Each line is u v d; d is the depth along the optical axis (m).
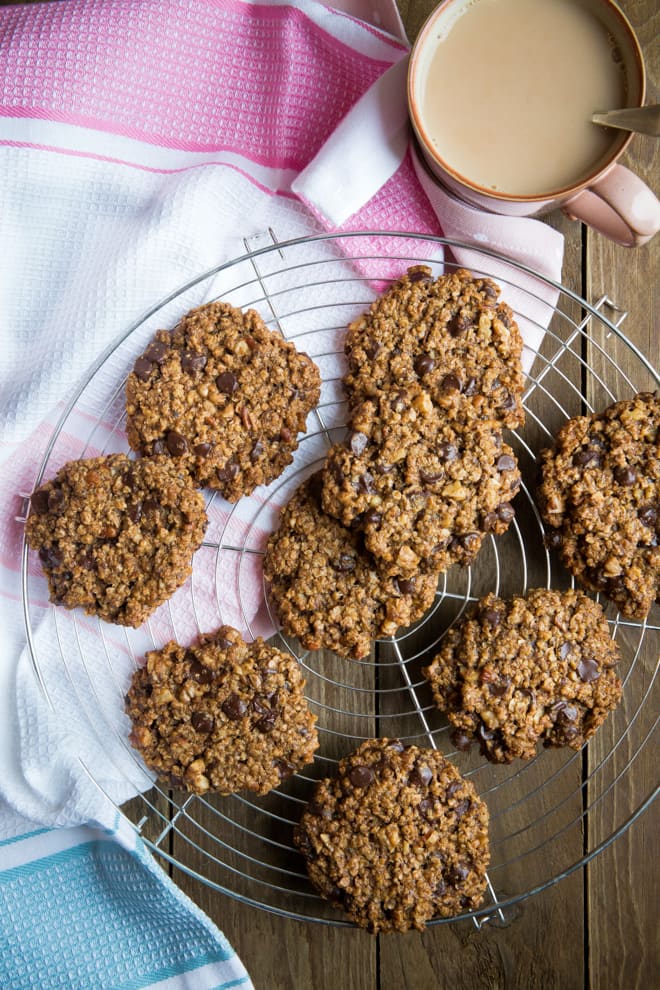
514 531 0.59
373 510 0.53
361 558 0.55
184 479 0.54
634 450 0.55
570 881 0.59
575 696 0.55
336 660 0.58
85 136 0.55
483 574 0.59
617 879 0.59
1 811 0.56
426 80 0.51
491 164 0.51
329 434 0.58
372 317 0.55
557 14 0.50
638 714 0.59
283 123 0.56
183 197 0.55
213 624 0.57
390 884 0.54
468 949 0.59
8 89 0.54
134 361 0.56
